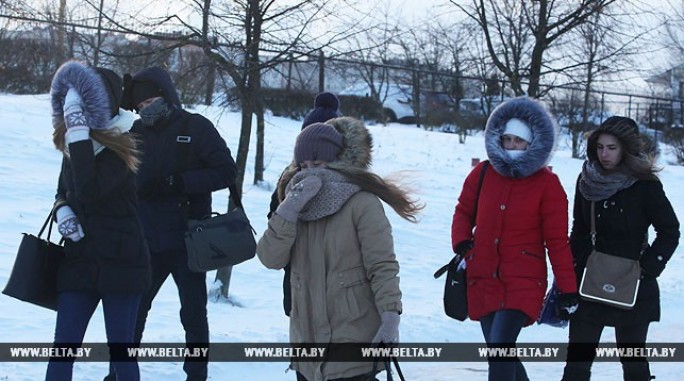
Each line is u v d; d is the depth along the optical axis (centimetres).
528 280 542
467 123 2969
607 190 579
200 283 603
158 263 596
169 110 599
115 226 482
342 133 470
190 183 586
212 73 1006
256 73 1009
